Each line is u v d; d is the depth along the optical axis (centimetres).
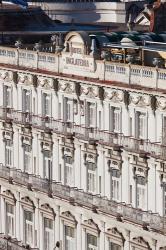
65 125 15838
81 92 15550
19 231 16912
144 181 14650
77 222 15750
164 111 14262
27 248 16638
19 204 16850
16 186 16850
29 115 16525
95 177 15462
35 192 16450
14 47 17138
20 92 16725
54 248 16025
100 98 15212
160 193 14412
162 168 14312
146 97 14450
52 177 16300
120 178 15025
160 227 14250
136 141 14625
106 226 15238
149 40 16025
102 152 15262
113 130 15125
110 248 15238
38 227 16500
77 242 15788
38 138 16450
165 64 14988
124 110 14862
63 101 15925
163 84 14288
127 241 14900
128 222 14788
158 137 14400
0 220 17275
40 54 16312
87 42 15538
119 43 15825
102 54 15300
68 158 15950
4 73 16938
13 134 16975
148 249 14550
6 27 19625
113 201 15050
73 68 15725
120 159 14962
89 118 15525
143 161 14562
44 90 16238
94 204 15312
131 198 14862
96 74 15312
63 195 15862
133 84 14712
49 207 16212
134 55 15525
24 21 19862
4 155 17238
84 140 15488
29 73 16375
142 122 14650
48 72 16112
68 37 15750
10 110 16912
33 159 16625
